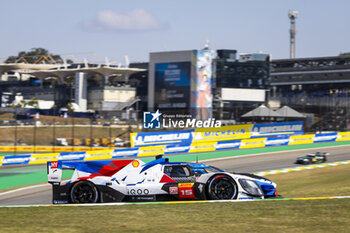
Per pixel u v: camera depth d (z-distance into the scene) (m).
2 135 119.69
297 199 21.73
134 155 68.94
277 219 16.84
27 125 135.38
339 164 52.97
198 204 20.28
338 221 16.45
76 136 117.69
